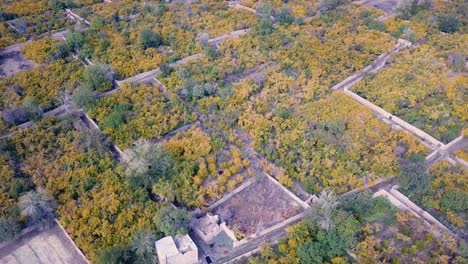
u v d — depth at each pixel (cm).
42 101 7181
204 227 5362
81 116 7131
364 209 5444
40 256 5184
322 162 6134
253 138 6644
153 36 8488
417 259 4847
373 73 7862
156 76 7875
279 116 6894
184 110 7038
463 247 4912
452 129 6725
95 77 7444
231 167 6059
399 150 6350
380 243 5053
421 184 5566
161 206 5497
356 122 6694
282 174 6022
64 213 5456
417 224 5238
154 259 5003
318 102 7144
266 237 5347
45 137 6525
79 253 5200
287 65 8012
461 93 7269
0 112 6950
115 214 5475
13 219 5347
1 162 6100
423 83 7469
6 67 8119
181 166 6034
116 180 5850
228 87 7394
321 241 5041
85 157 6181
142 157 5778
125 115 6844
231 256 5128
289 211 5666
